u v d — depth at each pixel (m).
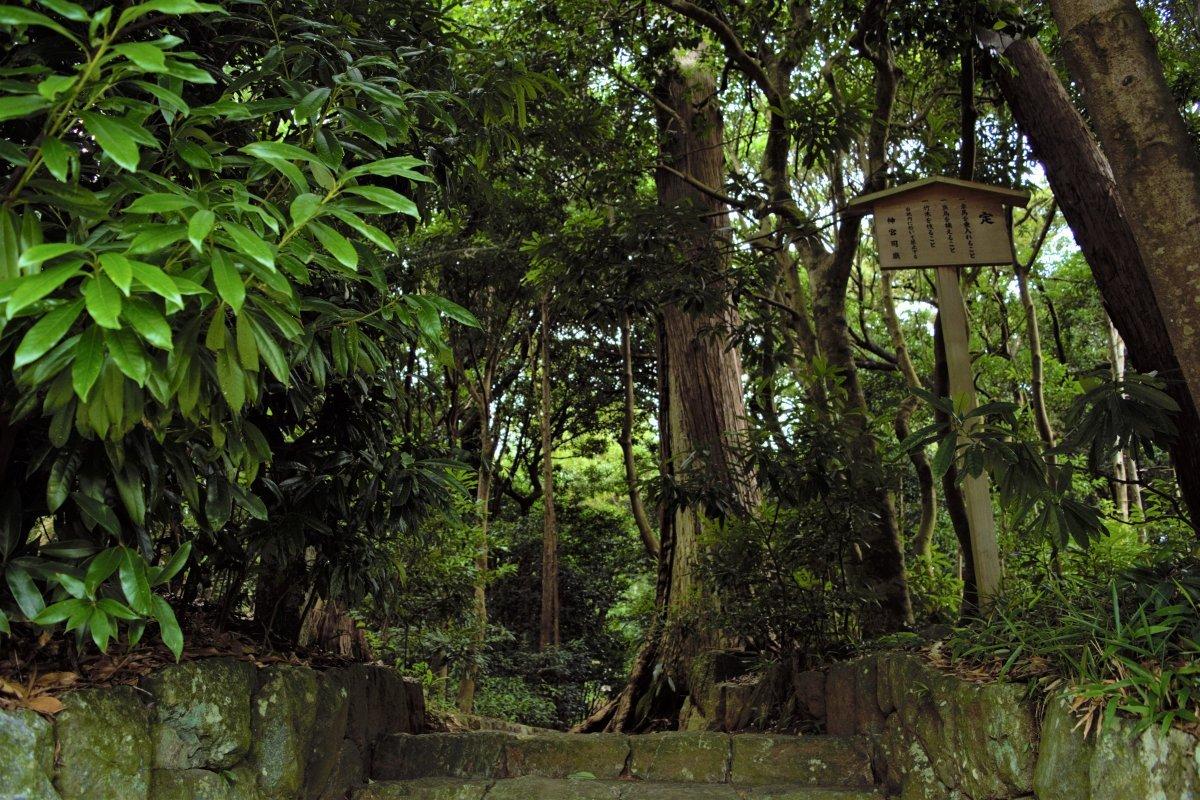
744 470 4.02
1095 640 2.00
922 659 2.84
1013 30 3.82
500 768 3.29
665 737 3.33
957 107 6.61
